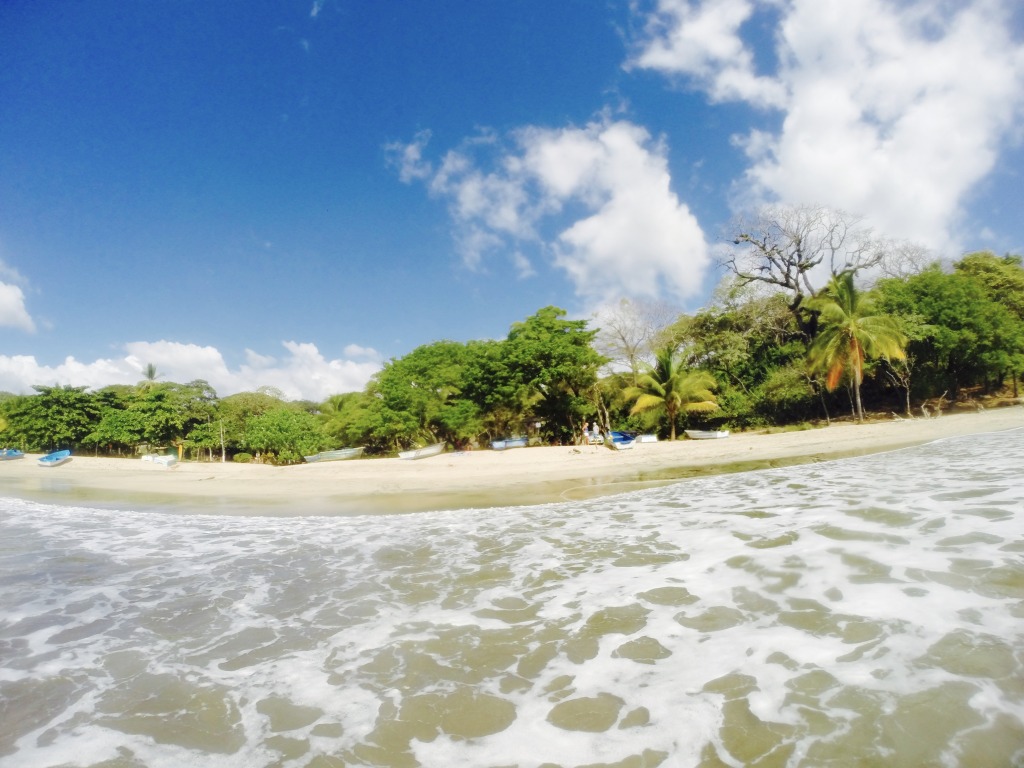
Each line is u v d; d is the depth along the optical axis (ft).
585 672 11.44
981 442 53.01
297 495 53.42
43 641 15.34
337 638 14.46
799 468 46.06
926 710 9.04
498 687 11.14
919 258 116.67
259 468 87.71
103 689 12.16
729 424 112.78
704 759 8.32
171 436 138.51
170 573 22.95
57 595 20.02
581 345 104.01
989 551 16.10
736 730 8.97
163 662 13.53
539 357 99.66
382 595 17.99
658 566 18.44
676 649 12.06
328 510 42.45
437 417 107.34
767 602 14.12
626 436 107.55
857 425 87.92
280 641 14.51
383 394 112.68
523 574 19.22
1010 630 11.39
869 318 90.02
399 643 13.80
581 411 103.65
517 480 55.52
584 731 9.34
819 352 95.45
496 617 15.14
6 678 12.92
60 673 13.12
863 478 34.53
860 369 91.81
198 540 30.91
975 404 97.81
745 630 12.63
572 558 20.84
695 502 31.81
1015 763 7.70
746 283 120.26
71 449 139.54
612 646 12.55
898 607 12.92
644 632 13.12
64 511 47.85
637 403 103.40
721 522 24.39
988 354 90.22
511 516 33.42
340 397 164.55
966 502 22.85
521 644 13.16
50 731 10.39
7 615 17.72
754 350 120.47
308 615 16.47
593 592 16.40
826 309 95.50
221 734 10.01
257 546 28.22
